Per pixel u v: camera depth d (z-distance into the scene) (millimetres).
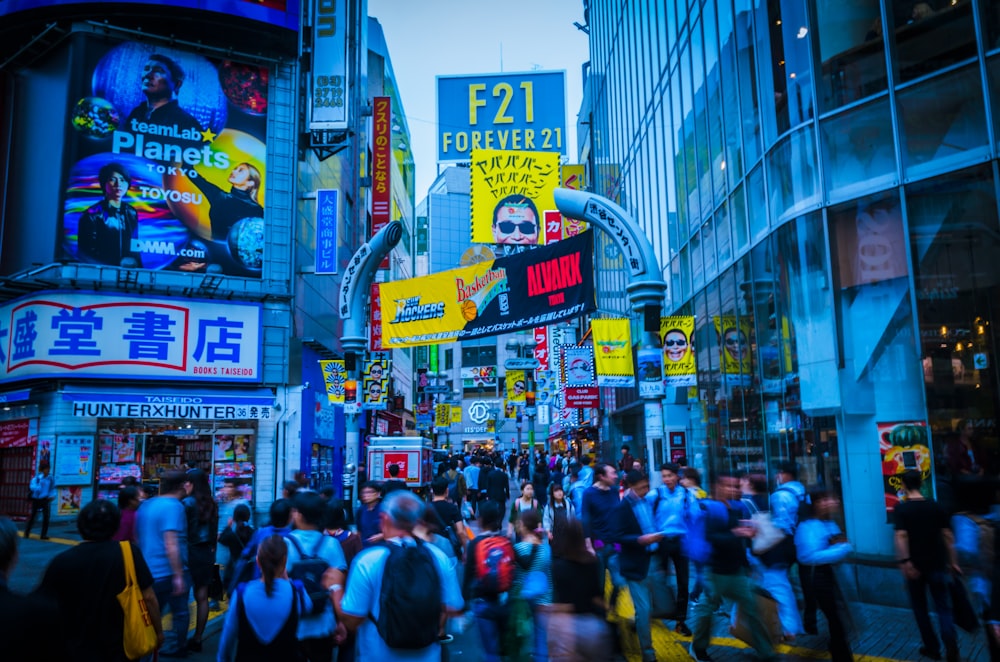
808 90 12586
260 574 5117
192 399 21391
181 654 7352
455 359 81938
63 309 20953
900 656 7422
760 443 14273
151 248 22234
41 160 22234
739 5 15227
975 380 10172
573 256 13219
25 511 20938
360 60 30812
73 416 20766
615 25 30406
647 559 7426
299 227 25516
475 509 20781
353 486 17125
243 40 24031
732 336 15812
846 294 11703
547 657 4797
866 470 11188
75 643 4195
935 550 7086
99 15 22109
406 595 4191
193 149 23172
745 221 15031
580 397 26797
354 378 17609
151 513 7020
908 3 11258
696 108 18281
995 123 10195
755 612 6727
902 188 11125
